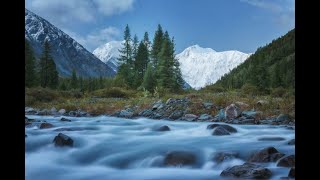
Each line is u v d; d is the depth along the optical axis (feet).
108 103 105.09
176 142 37.63
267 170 23.07
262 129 48.73
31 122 56.08
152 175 26.63
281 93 115.14
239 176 23.12
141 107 82.99
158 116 70.90
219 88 168.14
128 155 32.45
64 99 130.41
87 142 37.24
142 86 212.02
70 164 31.94
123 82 240.12
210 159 29.37
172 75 205.26
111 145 36.42
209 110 68.33
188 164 29.09
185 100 77.30
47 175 28.09
